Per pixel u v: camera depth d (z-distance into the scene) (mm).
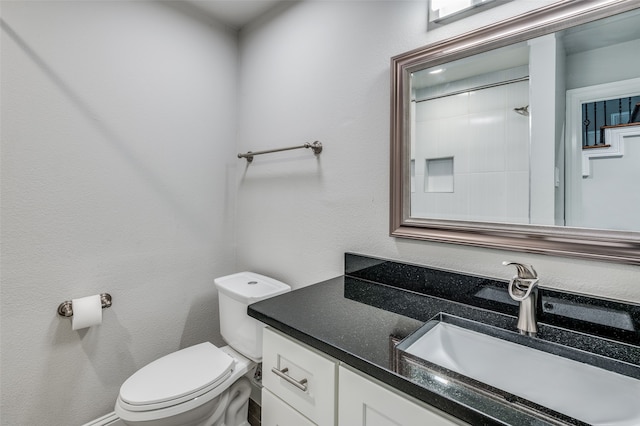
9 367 1253
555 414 512
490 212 991
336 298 1095
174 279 1763
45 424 1338
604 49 803
